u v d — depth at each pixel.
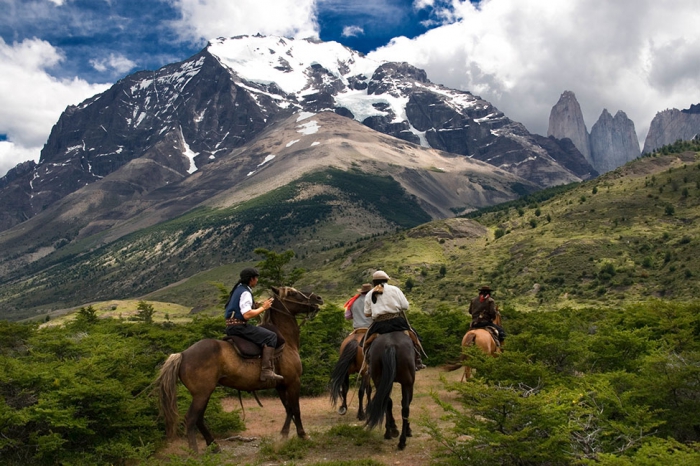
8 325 20.84
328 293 157.62
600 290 107.81
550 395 7.60
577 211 168.50
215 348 9.77
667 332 16.22
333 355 19.28
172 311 181.88
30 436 9.05
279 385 10.93
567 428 7.16
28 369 10.34
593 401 8.53
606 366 12.91
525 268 134.38
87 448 9.56
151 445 9.42
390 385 9.67
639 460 6.10
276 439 11.05
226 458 9.44
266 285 29.59
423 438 10.68
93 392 9.60
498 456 7.37
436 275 150.12
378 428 11.69
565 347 13.33
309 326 22.66
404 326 10.89
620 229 144.50
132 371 11.90
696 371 8.52
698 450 7.12
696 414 8.31
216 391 12.98
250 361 10.08
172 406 9.28
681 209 147.75
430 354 25.73
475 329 14.68
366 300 11.16
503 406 7.48
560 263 130.25
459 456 7.70
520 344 13.90
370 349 10.60
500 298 120.44
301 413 14.64
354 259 190.12
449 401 15.45
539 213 184.38
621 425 7.54
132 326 25.55
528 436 7.38
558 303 108.94
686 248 116.25
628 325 18.67
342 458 9.58
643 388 8.83
